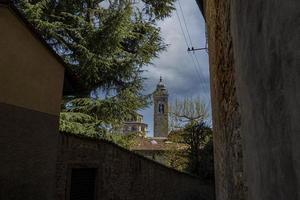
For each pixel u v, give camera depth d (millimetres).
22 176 6723
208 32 7367
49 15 13172
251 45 2283
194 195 16422
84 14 14188
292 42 1475
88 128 12836
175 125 27359
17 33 6828
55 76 8250
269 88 1855
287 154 1585
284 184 1652
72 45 13367
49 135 7797
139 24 14852
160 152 27453
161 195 13992
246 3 2402
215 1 5449
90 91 14531
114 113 14375
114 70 14289
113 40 13625
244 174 3006
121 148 11359
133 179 12062
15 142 6574
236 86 3311
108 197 10492
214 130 6785
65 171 8852
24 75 7008
